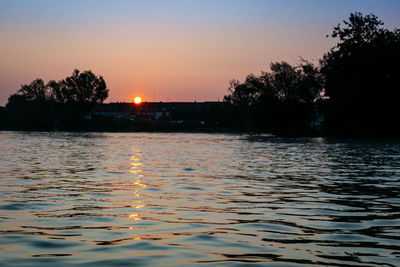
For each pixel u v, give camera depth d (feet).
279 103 282.15
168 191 43.45
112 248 22.39
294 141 216.33
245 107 407.64
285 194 41.63
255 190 44.47
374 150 130.00
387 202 36.83
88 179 53.62
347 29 258.78
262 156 102.53
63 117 519.60
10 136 285.43
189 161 86.12
